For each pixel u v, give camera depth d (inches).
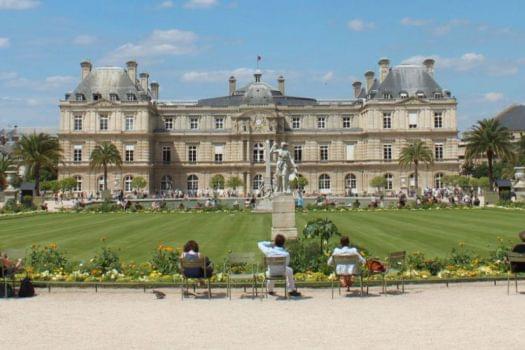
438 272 1090.1
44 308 872.9
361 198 4753.9
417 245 1567.4
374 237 1754.4
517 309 830.5
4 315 824.3
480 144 4234.7
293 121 5802.2
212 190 5487.2
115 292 993.5
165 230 2023.9
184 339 685.9
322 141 5610.2
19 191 3868.1
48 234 1921.8
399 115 5364.2
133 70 5639.8
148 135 5329.7
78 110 5310.0
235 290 1006.4
